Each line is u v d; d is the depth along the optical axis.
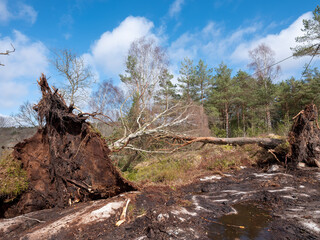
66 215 3.46
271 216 3.37
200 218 3.35
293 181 5.34
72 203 4.28
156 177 6.60
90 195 4.48
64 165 4.38
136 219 3.26
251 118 23.47
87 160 4.50
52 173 4.36
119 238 2.74
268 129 16.81
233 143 8.75
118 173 4.50
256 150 9.28
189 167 8.07
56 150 4.40
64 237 2.75
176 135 9.28
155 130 9.18
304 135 7.01
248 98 21.48
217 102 20.81
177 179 6.47
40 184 4.36
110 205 3.64
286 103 22.73
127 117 12.00
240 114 25.11
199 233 2.81
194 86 19.98
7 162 4.30
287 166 6.99
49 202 4.28
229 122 24.25
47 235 2.79
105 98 13.73
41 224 3.27
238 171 7.66
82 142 4.55
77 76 10.43
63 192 4.26
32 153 4.54
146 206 3.86
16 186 4.01
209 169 8.05
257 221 3.21
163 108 13.05
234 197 4.53
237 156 8.91
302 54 14.30
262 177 6.28
